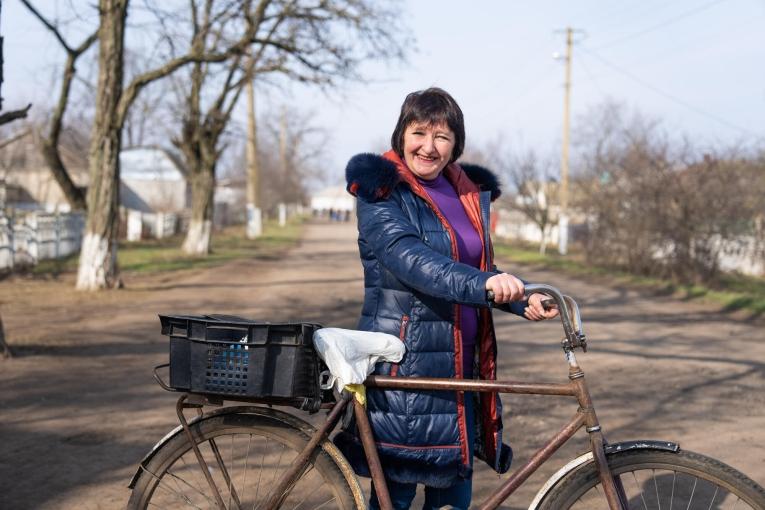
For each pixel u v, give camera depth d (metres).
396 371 2.50
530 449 4.50
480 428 2.63
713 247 16.05
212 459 3.77
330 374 2.50
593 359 7.74
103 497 3.72
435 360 2.49
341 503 2.52
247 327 2.32
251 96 36.78
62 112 17.55
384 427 2.50
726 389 6.39
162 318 2.41
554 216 35.66
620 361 7.64
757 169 16.00
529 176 30.20
